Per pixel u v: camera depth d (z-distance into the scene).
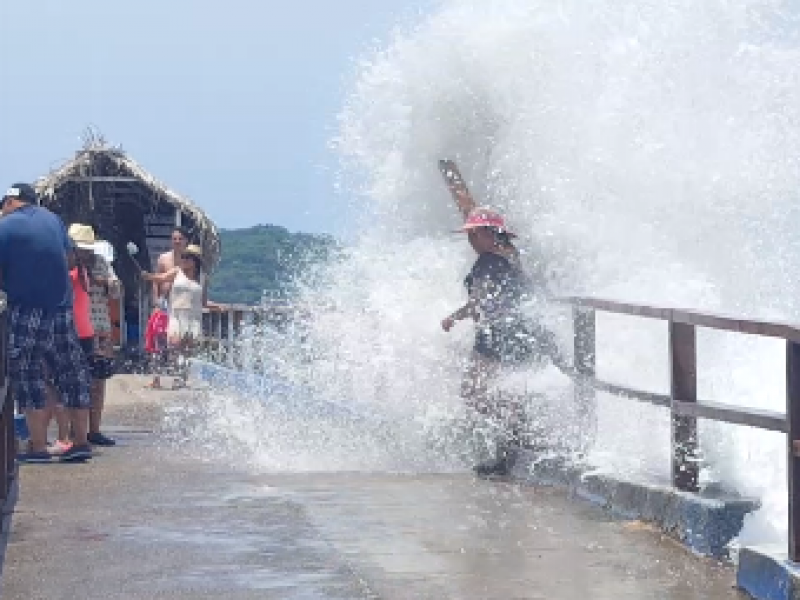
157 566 6.40
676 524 7.09
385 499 8.24
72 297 9.89
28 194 9.55
